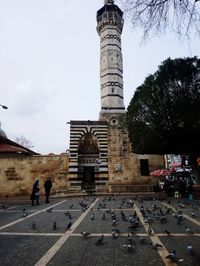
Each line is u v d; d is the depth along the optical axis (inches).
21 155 1250.0
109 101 1476.4
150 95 845.2
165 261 211.3
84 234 298.4
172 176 1181.1
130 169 1282.0
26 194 1190.3
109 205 657.0
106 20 1644.9
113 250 245.8
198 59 821.2
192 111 775.7
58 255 232.8
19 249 253.6
